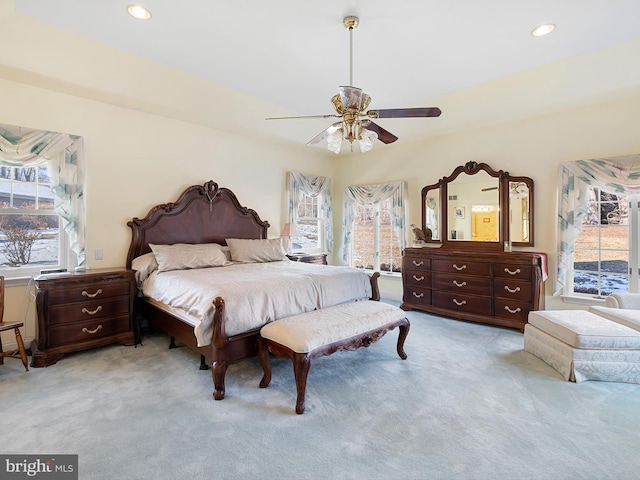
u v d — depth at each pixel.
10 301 3.14
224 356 2.34
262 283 2.77
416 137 5.02
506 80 3.63
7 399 2.28
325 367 2.84
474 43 2.93
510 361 2.94
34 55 2.81
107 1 2.38
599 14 2.53
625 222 3.63
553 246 3.99
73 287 3.02
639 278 3.53
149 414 2.10
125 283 3.35
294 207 5.56
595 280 3.82
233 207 4.79
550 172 4.00
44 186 3.38
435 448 1.77
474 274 4.05
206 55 3.16
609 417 2.05
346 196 6.12
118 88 3.36
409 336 3.64
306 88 3.90
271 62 3.28
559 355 2.69
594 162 3.62
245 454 1.73
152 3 2.40
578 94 3.44
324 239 6.18
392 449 1.77
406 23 2.64
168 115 4.07
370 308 2.86
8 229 3.19
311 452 1.75
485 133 4.53
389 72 3.49
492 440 1.84
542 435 1.88
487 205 4.45
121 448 1.77
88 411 2.13
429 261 4.47
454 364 2.89
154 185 4.06
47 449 1.76
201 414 2.11
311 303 2.94
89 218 3.57
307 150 5.77
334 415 2.10
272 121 4.67
